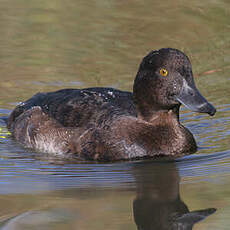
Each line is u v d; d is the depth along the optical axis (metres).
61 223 15.99
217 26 36.12
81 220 16.08
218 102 27.05
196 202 17.30
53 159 21.89
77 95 23.80
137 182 19.25
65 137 22.36
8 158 22.11
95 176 19.92
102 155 21.36
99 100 23.06
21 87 29.75
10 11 38.88
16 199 17.89
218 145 22.72
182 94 20.34
